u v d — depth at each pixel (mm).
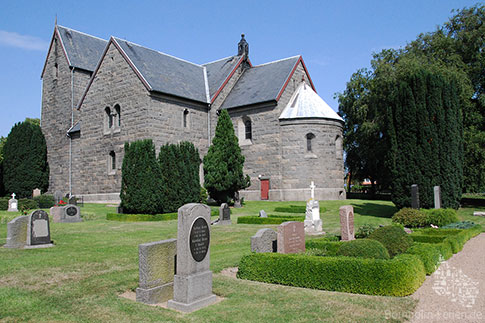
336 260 9555
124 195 25406
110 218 25109
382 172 46062
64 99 46125
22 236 15133
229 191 32969
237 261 12773
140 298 8711
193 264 8500
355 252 10320
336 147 39156
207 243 8930
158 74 37406
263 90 39844
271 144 37969
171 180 26344
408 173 24922
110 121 37531
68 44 47219
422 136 24734
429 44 38031
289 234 12242
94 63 48281
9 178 41500
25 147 41906
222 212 22922
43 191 43281
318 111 37719
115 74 36844
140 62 36969
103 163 37562
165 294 9008
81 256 13203
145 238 17312
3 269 11305
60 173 45688
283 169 37344
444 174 24625
